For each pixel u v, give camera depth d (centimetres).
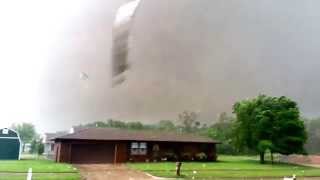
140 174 3141
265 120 5334
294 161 6538
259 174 3256
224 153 8388
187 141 5300
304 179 3022
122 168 3728
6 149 4769
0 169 2892
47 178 2444
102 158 4800
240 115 5750
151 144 5131
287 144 5331
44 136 7419
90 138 4759
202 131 11994
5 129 4794
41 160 4922
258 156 7656
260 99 5638
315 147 12025
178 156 5272
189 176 2969
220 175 3066
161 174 3075
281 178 3003
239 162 5184
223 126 10625
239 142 5750
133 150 5006
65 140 4672
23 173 2691
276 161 6012
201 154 5347
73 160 4678
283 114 5381
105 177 2867
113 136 4978
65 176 2664
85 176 2858
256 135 5441
